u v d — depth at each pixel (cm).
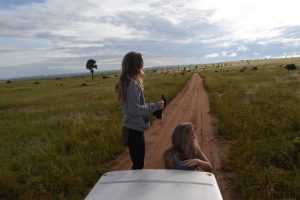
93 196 314
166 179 347
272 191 666
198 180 345
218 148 1061
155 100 2377
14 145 1260
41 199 692
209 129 1350
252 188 684
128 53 505
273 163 830
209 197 307
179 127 494
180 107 2070
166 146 1117
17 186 798
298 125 1150
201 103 2216
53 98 3575
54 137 1302
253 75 5194
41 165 953
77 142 1151
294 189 678
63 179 791
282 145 892
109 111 2005
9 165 979
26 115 2256
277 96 2069
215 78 5147
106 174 374
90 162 931
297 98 1923
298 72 5069
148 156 1009
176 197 305
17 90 6216
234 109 1661
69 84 7262
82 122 1548
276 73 5119
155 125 1500
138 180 345
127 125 528
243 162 852
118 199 304
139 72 509
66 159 952
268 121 1244
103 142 1111
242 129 1195
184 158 491
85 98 3225
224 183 768
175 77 6569
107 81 7369
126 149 1105
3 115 2414
